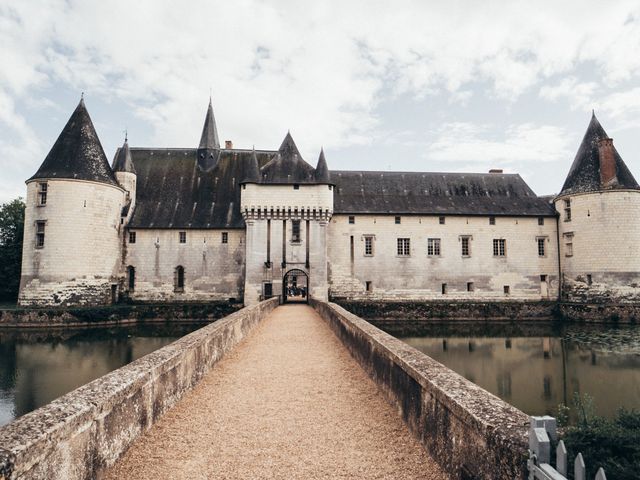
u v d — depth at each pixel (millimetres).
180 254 37781
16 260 43312
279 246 36156
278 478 4402
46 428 3371
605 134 37469
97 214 33938
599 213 35750
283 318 21766
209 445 5223
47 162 33531
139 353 21516
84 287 32906
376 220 38750
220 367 9750
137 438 5191
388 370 7004
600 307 34000
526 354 22062
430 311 35562
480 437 3662
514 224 39469
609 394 15203
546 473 2697
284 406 6797
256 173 36500
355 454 4977
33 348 22797
